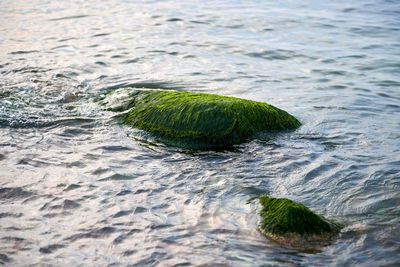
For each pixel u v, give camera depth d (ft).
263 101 29.17
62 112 26.04
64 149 21.59
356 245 14.48
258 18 54.90
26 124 24.14
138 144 22.63
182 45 42.50
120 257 13.74
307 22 53.57
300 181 18.81
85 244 14.32
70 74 33.35
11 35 44.34
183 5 62.03
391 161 20.58
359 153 21.53
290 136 23.62
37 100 27.61
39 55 37.93
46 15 54.03
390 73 35.53
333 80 33.88
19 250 13.84
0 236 14.44
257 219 15.81
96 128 24.31
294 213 15.14
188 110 23.48
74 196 17.13
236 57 39.45
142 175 19.16
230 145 22.56
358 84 32.91
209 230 15.21
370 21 54.70
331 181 18.79
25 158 20.26
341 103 28.84
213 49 41.57
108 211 16.20
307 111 27.37
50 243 14.26
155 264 13.47
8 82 30.55
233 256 13.88
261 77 34.30
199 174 19.36
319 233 14.87
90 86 31.01
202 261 13.61
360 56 40.32
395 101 29.27
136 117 24.61
